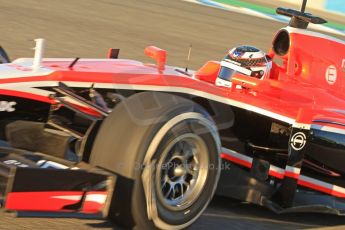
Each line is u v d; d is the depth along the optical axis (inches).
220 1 3253.0
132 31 1881.2
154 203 436.1
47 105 521.7
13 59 1179.3
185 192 462.0
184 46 1785.2
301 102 647.8
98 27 1828.2
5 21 1617.9
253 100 593.6
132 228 445.7
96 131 482.3
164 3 2736.2
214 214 569.3
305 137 570.3
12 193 392.2
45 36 1519.4
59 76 519.5
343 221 641.0
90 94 521.7
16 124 511.2
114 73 558.3
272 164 613.6
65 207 417.1
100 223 487.5
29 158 484.7
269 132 599.5
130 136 435.5
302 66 699.4
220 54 1769.2
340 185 647.1
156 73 581.6
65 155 490.3
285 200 579.8
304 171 629.3
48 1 2159.2
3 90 498.0
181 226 459.5
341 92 721.0
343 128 625.3
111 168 438.9
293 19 714.2
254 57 668.1
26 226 457.7
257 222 573.9
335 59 716.0
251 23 2672.2
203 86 575.5
